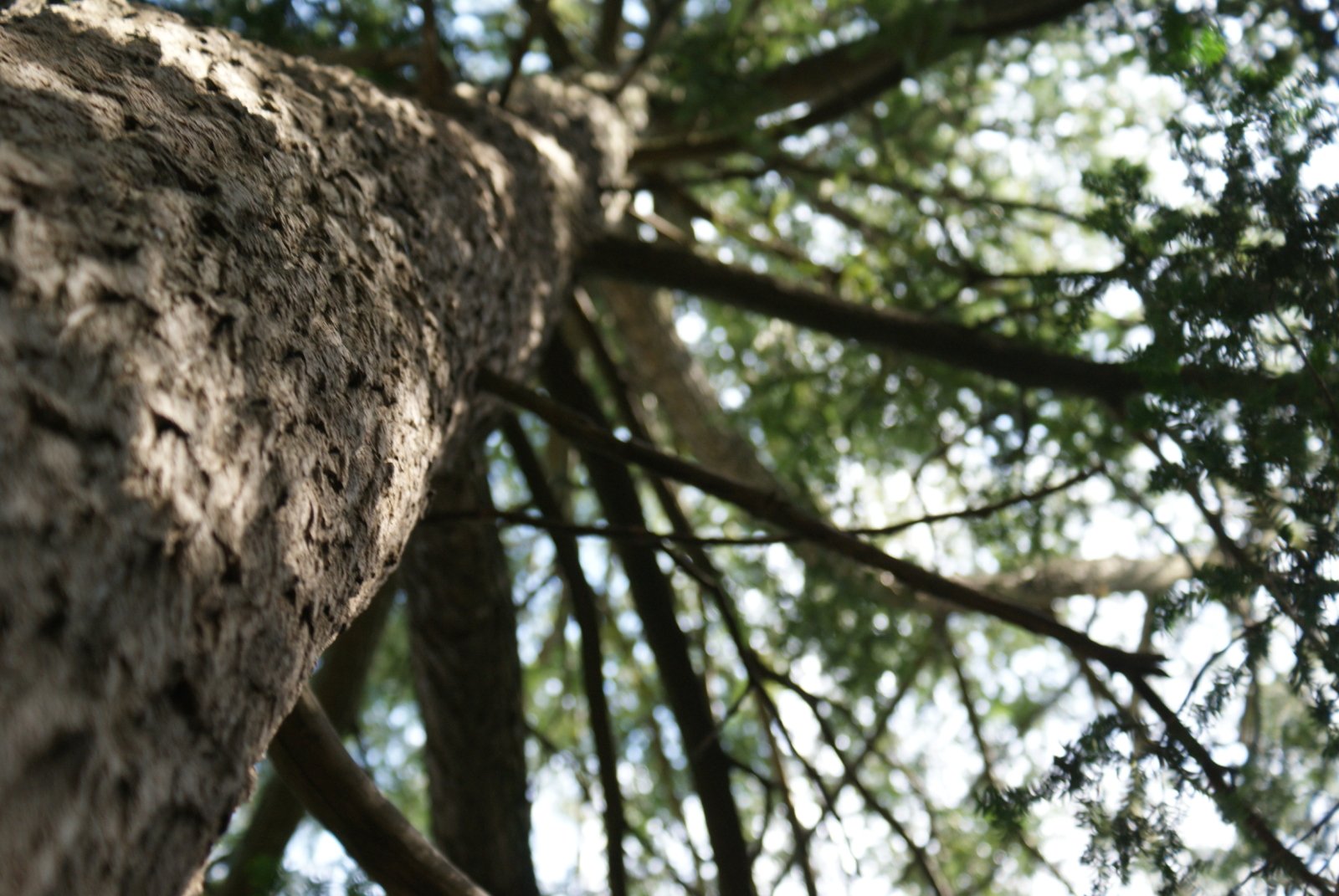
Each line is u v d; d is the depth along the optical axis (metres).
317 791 1.75
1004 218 4.50
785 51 4.52
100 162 1.00
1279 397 1.95
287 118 1.47
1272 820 1.82
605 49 4.96
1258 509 1.94
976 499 4.01
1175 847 1.82
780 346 5.23
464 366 1.90
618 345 5.80
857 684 3.83
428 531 2.95
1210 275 1.94
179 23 1.54
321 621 1.16
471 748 3.17
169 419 0.86
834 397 4.50
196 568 0.85
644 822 4.61
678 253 3.35
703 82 3.94
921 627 4.68
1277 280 1.93
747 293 3.32
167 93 1.25
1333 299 1.90
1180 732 1.89
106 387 0.81
